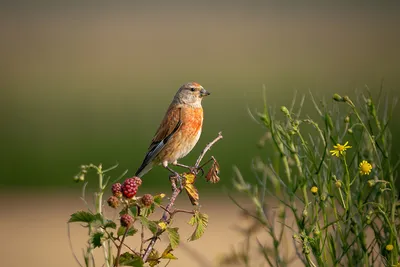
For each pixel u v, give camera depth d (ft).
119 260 15.26
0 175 53.67
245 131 57.41
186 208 42.52
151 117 72.54
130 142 60.03
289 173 17.97
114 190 15.07
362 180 17.92
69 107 79.97
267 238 24.36
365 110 18.57
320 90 78.28
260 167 19.36
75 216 14.98
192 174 17.60
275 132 18.30
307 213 17.26
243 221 18.70
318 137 18.57
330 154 17.85
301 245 17.65
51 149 57.47
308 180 17.89
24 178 53.26
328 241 16.93
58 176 53.72
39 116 73.46
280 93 78.64
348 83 83.66
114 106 79.97
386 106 18.34
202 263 18.19
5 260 32.81
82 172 16.06
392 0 184.85
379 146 17.61
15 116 73.20
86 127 66.80
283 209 18.93
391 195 17.17
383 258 17.28
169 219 15.99
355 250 17.60
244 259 18.48
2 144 58.39
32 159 55.47
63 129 65.98
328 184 17.19
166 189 48.85
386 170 17.65
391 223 16.69
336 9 179.32
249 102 72.95
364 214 17.38
